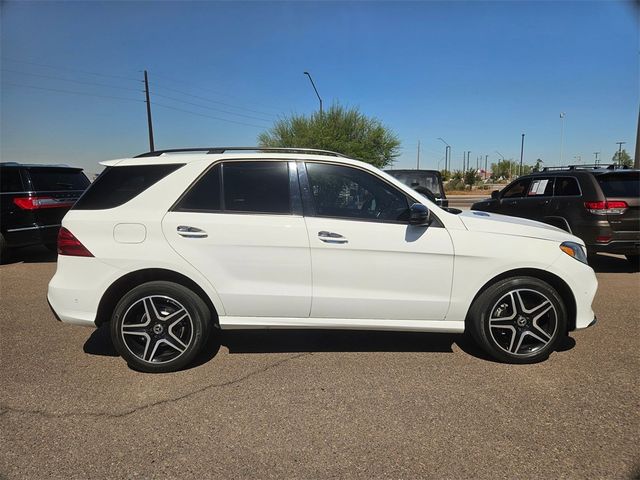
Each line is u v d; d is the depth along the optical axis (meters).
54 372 3.86
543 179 8.41
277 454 2.75
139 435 2.95
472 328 3.99
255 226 3.76
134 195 3.83
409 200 3.93
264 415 3.18
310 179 3.91
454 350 4.28
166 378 3.75
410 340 4.54
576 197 7.56
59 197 8.94
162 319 3.80
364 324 3.87
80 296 3.74
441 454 2.73
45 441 2.88
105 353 4.27
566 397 3.38
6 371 3.88
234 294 3.78
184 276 3.80
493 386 3.56
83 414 3.20
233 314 3.85
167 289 3.76
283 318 3.86
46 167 8.89
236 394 3.47
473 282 3.84
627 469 2.58
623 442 2.82
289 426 3.04
